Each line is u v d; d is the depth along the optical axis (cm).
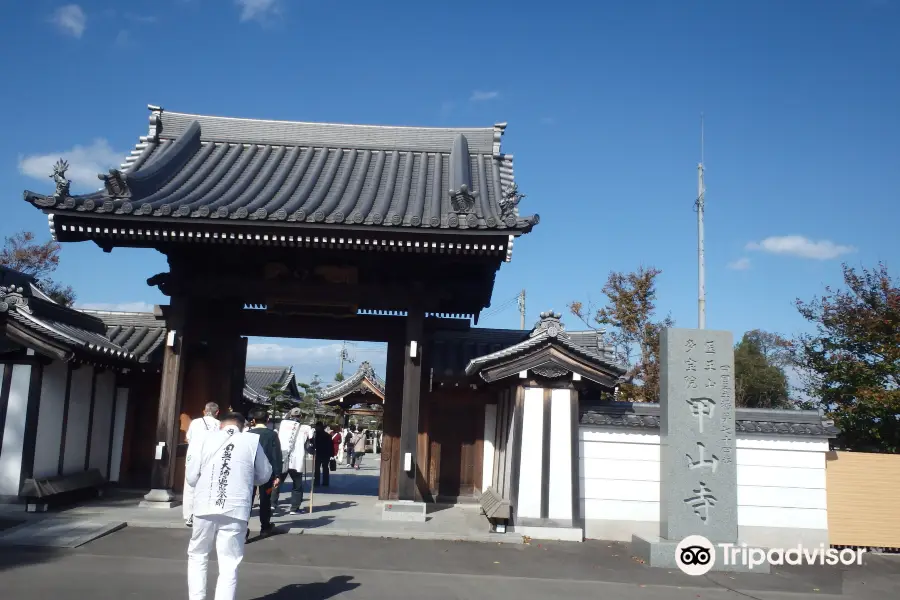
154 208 1105
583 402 1216
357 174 1476
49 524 1012
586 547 1079
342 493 1648
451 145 1631
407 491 1232
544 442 1149
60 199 1095
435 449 1544
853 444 1588
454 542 1066
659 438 1177
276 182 1377
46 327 1097
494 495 1249
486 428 1531
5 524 1003
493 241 1147
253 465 639
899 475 1186
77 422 1261
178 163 1421
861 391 1499
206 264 1334
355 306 1275
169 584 734
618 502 1168
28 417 1112
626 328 2480
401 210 1227
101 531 967
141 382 1454
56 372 1176
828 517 1173
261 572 812
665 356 1048
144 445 1439
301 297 1269
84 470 1290
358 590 758
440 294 1278
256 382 3903
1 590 682
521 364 1149
